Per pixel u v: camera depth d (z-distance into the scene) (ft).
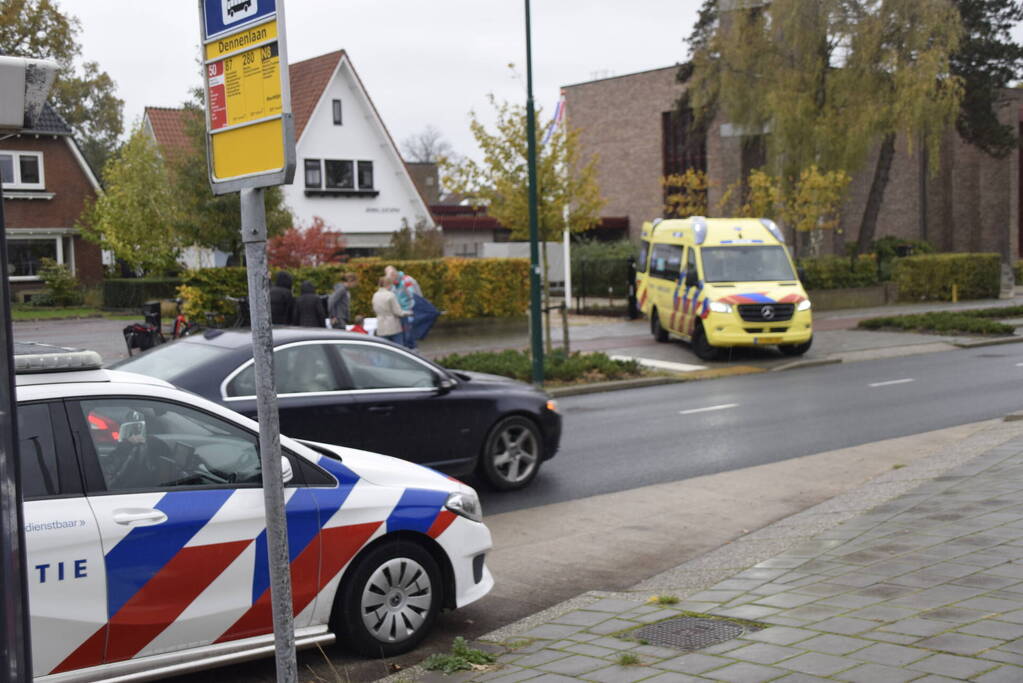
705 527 26.22
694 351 67.87
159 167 110.01
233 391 25.99
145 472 15.29
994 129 125.59
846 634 15.49
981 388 49.26
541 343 54.95
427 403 28.94
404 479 18.21
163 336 64.39
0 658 7.00
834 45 107.45
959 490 25.21
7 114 7.81
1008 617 15.39
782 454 35.32
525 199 61.05
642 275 81.15
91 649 14.48
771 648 15.29
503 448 30.78
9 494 7.09
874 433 38.55
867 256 114.52
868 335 78.43
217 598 15.52
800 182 106.42
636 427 42.24
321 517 16.70
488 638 18.26
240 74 9.42
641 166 169.48
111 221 110.22
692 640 16.33
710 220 71.26
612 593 20.56
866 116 102.01
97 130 191.83
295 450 17.03
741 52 111.45
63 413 14.84
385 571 17.48
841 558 20.34
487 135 61.31
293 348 27.35
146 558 14.84
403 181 144.56
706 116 135.33
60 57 142.51
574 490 30.94
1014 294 125.18
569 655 16.26
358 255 141.08
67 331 83.82
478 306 84.48
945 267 113.39
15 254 122.83
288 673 9.55
